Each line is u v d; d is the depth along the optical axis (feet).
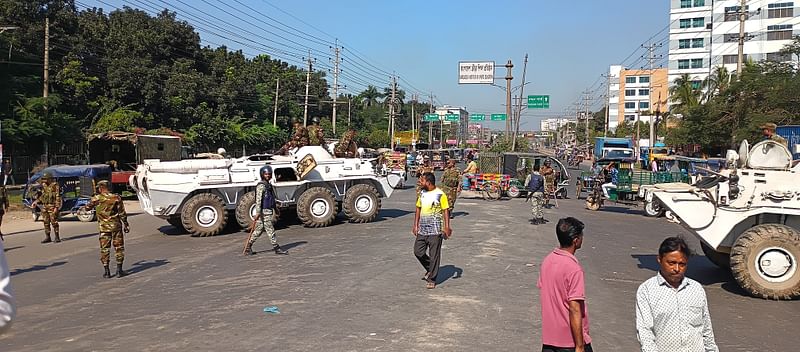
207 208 48.62
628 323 23.20
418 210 29.07
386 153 125.18
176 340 20.84
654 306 12.48
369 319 23.32
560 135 553.64
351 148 61.11
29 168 105.50
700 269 35.88
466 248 40.45
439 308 24.98
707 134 117.29
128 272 33.76
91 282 31.17
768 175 30.22
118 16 153.58
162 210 48.93
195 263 36.19
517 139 163.32
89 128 120.98
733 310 26.05
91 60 130.52
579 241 14.53
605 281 31.01
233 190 50.96
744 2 111.55
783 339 21.75
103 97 129.49
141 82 134.82
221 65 176.55
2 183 56.95
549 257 14.61
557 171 88.99
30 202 63.87
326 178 54.39
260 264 35.37
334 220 56.13
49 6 122.52
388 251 39.19
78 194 64.75
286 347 19.97
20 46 114.83
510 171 87.61
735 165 31.76
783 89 100.63
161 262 36.81
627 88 369.71
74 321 23.56
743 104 108.68
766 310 26.13
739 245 28.30
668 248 12.46
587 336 14.23
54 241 47.50
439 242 28.66
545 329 14.38
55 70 121.19
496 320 23.26
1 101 105.09
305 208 51.83
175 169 49.21
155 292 28.50
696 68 274.36
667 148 172.86
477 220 57.16
